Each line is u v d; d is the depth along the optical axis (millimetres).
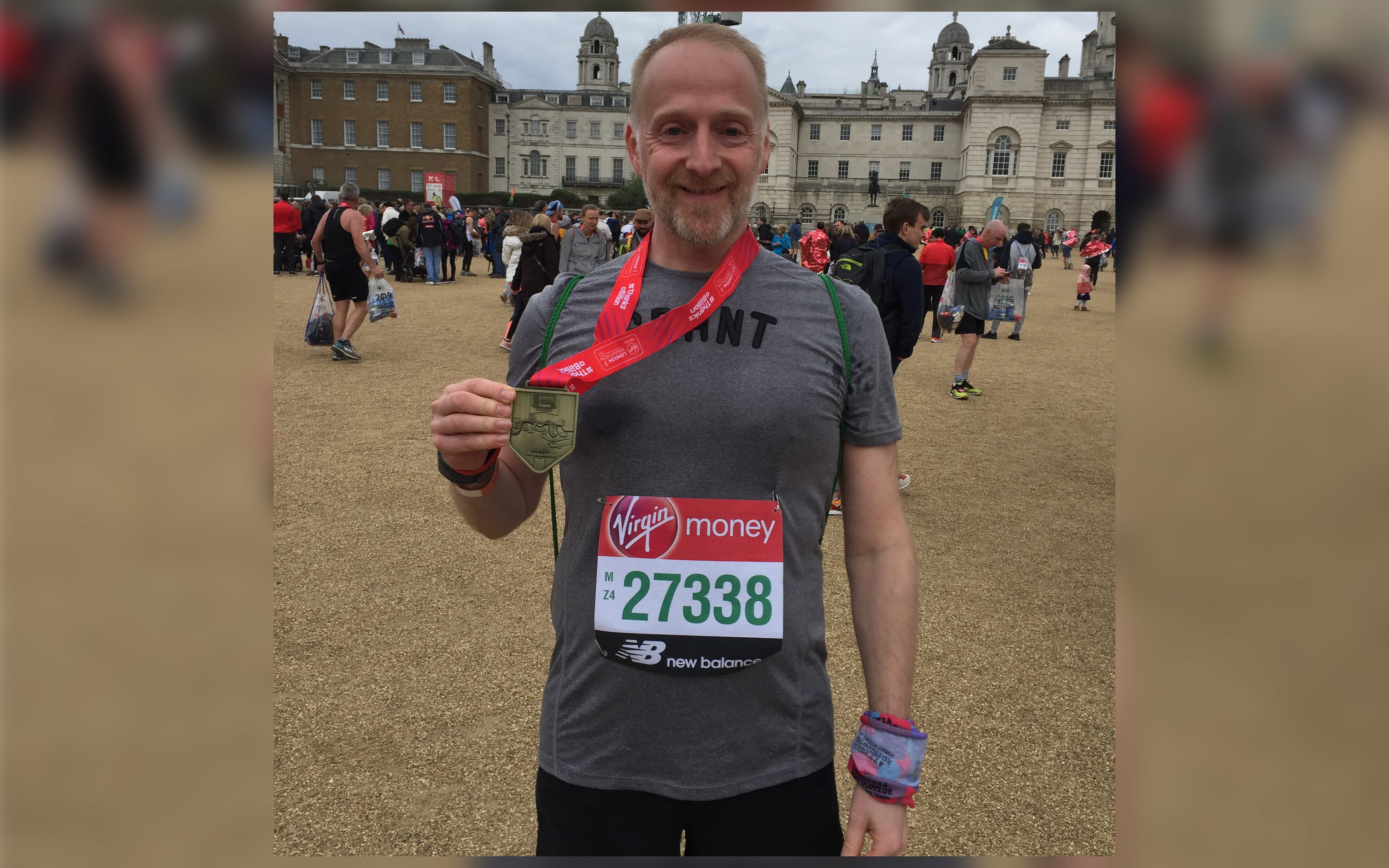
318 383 8281
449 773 2719
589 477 1465
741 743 1442
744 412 1410
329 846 2381
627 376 1438
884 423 1527
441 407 1384
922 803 2645
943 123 75875
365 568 4211
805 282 1511
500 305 15336
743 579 1428
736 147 1410
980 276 8492
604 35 88875
